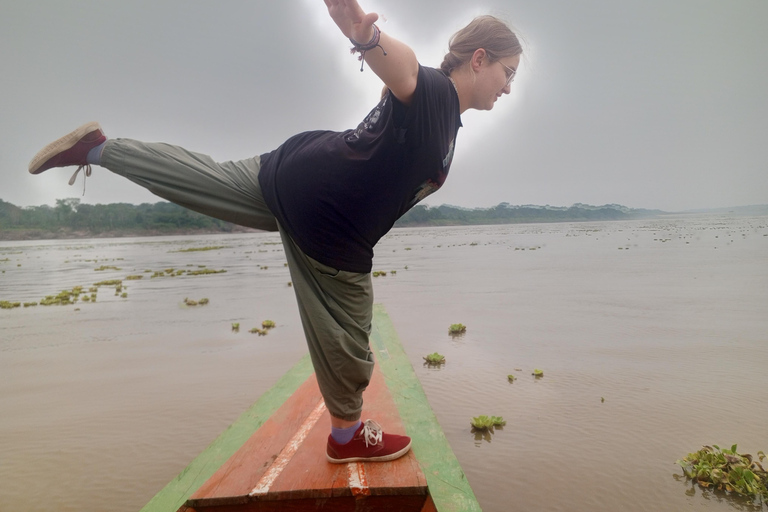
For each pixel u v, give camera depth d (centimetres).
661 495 334
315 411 288
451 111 173
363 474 204
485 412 486
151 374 669
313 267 194
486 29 178
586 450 400
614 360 650
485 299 1206
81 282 1992
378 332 544
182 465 409
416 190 186
